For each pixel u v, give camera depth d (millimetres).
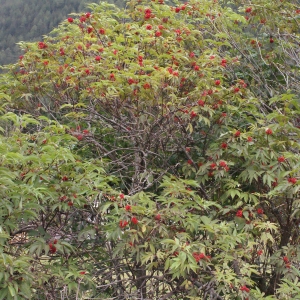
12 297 2625
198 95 3941
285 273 3578
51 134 3406
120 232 3098
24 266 2738
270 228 3518
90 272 3582
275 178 3711
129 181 4680
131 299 3611
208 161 3951
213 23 5418
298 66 5438
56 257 3486
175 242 2879
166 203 3430
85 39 4441
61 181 3275
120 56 4074
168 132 4086
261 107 5094
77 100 4598
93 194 3285
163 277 3520
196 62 4262
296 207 3830
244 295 3092
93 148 4719
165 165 4484
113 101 4098
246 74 5492
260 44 5828
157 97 3867
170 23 4797
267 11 5766
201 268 3207
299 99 4941
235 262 3322
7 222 2803
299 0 6402
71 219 3832
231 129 4332
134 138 4281
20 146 3104
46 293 3111
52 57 4602
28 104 4684
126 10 5062
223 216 4016
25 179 2916
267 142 3750
